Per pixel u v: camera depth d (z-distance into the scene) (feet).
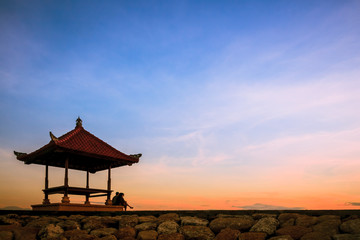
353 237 22.71
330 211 27.76
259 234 26.73
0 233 31.58
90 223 34.83
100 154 52.37
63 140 50.47
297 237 25.52
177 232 30.66
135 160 57.16
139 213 36.86
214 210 32.86
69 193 53.36
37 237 33.01
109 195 53.52
